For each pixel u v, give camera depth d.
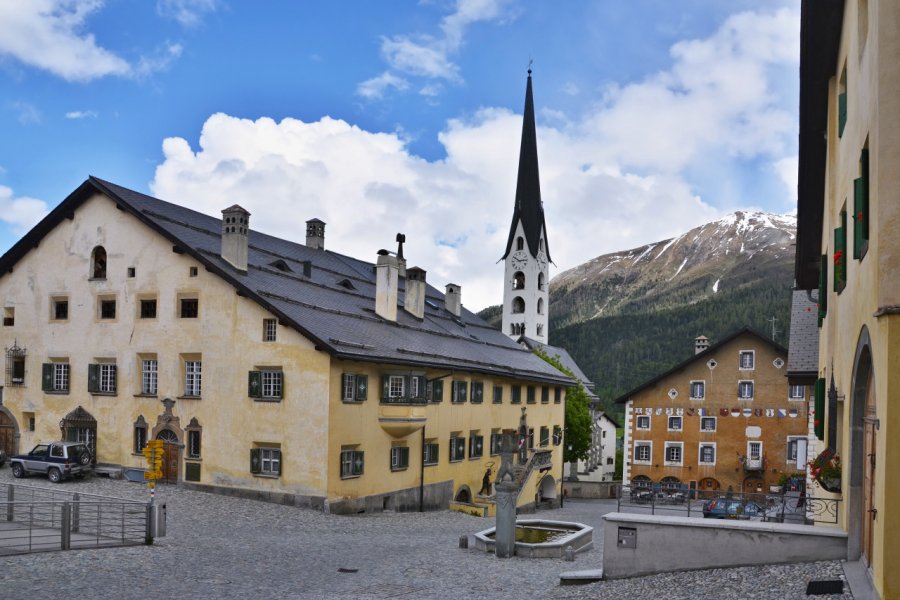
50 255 39.38
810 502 19.34
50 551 19.56
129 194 37.94
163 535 22.47
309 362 32.44
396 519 34.03
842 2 15.54
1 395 40.03
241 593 16.45
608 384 168.12
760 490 63.38
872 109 11.20
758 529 15.06
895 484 10.11
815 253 24.06
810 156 20.53
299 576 18.86
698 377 65.62
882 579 10.19
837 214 17.25
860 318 12.76
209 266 34.31
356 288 47.16
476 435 46.19
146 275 36.62
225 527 26.67
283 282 38.00
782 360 63.53
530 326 105.94
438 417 41.34
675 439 65.81
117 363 37.06
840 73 16.39
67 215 38.72
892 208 10.52
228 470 33.81
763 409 63.75
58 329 38.81
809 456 31.66
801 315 35.88
